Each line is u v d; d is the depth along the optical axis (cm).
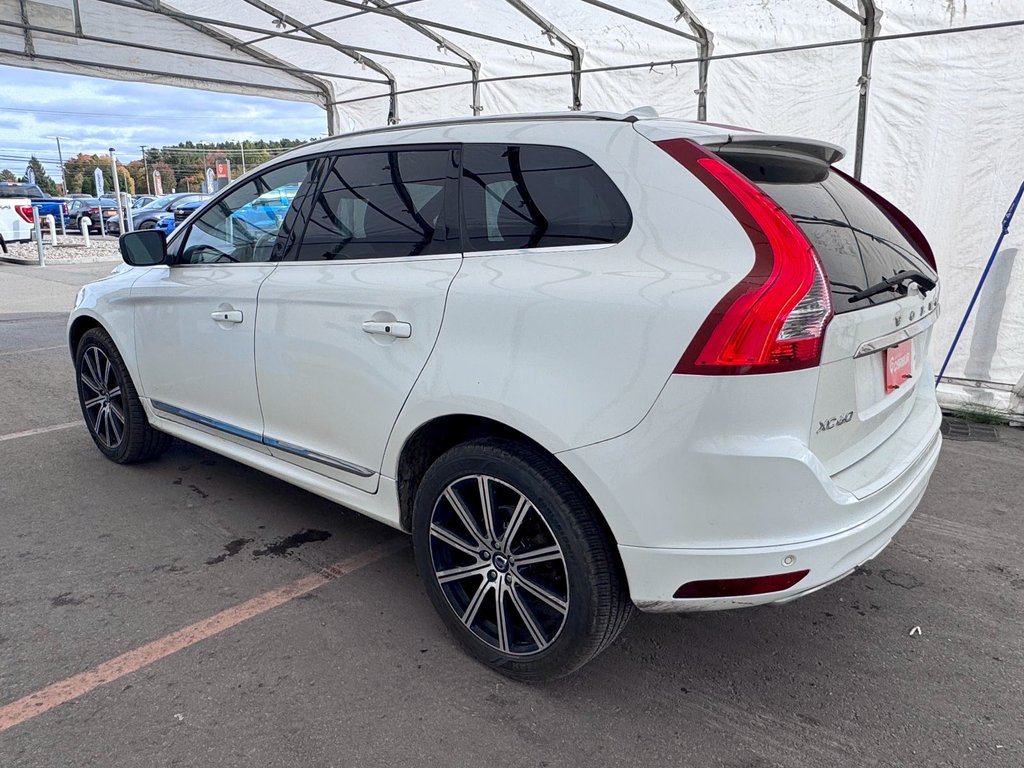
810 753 222
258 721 231
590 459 213
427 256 265
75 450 470
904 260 268
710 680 256
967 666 264
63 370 689
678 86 703
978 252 553
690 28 664
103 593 302
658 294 205
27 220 1980
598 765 216
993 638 281
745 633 285
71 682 247
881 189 588
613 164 230
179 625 281
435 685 250
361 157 300
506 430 245
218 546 344
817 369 199
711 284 199
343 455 292
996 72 526
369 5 677
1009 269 539
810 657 270
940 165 559
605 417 210
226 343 334
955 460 465
